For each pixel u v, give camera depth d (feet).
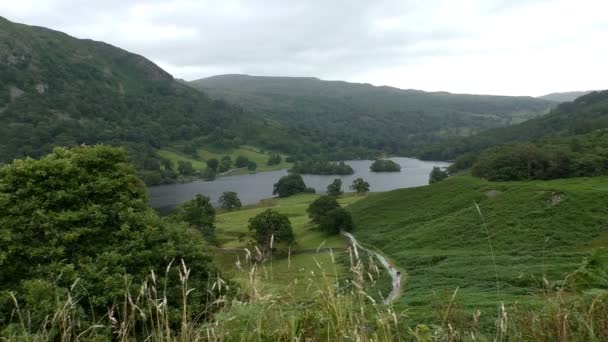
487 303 65.05
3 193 52.70
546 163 285.64
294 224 268.41
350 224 229.86
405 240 187.73
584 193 177.17
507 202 194.18
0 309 38.93
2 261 45.93
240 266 17.92
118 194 59.72
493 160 311.06
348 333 14.21
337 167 629.10
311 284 16.56
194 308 40.91
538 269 105.50
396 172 629.92
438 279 119.55
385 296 104.78
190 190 478.59
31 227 50.08
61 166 56.75
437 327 15.46
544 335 14.20
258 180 570.46
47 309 30.55
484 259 140.15
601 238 145.28
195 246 58.85
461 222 188.85
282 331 14.90
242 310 15.11
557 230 157.07
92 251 51.16
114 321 15.76
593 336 12.84
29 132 603.67
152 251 53.26
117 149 65.57
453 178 272.10
